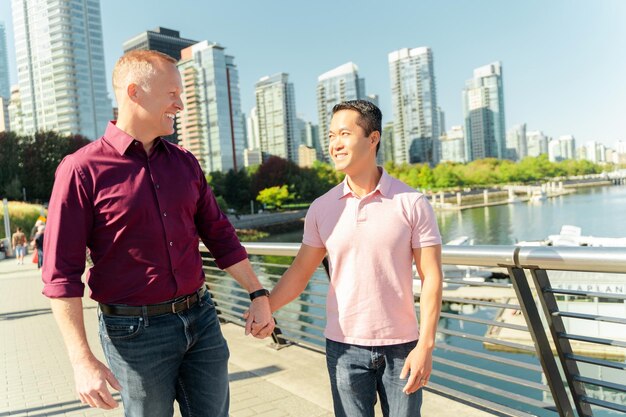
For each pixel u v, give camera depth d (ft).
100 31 457.27
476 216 307.99
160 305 5.92
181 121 455.63
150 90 5.82
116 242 5.74
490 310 69.56
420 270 5.67
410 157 643.86
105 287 5.85
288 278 6.59
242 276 6.93
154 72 5.85
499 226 250.16
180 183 6.16
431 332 5.39
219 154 440.45
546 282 7.29
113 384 5.33
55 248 5.48
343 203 5.92
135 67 5.84
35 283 40.16
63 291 5.40
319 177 347.77
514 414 8.34
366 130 5.73
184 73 449.89
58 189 5.60
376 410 9.86
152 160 6.02
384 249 5.62
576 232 95.35
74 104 434.30
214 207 6.94
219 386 6.48
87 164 5.67
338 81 606.55
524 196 450.71
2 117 489.67
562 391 7.67
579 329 41.98
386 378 5.78
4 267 60.34
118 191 5.71
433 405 9.49
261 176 328.49
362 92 607.78
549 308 7.27
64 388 13.24
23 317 24.36
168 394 6.10
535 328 7.47
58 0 427.33
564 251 6.38
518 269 7.32
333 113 5.93
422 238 5.59
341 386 5.92
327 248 6.03
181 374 6.49
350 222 5.78
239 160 456.04
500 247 7.27
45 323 22.31
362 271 5.71
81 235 5.63
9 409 11.94
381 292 5.66
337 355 5.94
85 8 444.96
